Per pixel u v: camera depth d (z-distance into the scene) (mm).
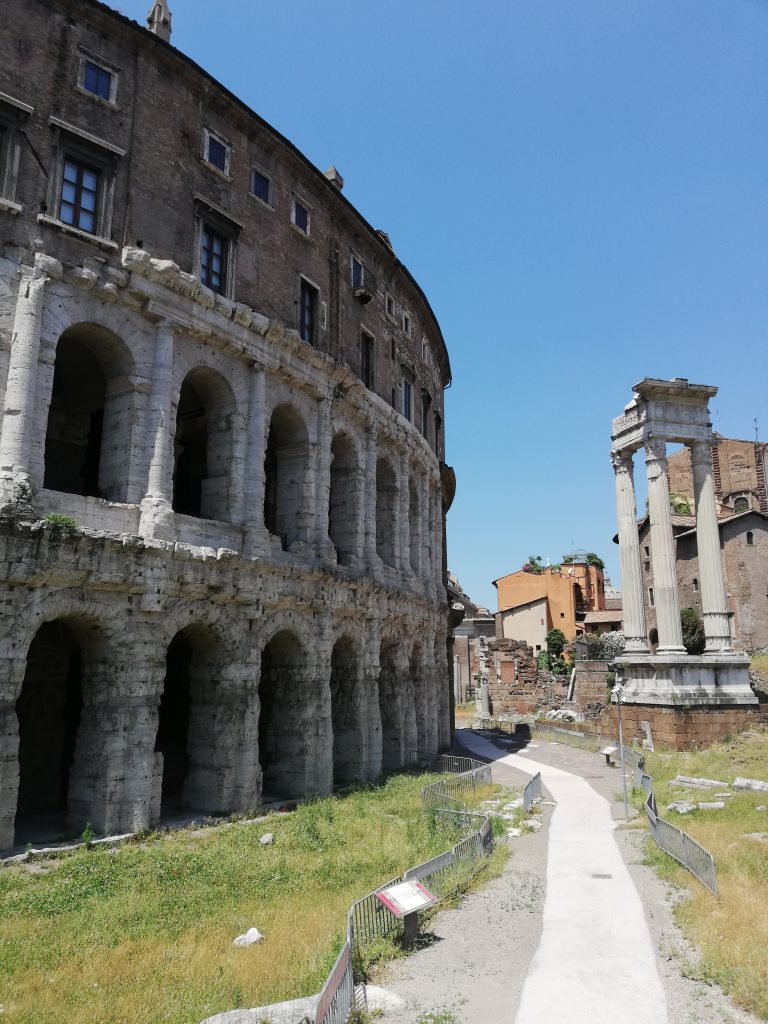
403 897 16125
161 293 30000
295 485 38219
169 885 19953
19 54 27359
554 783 40594
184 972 14219
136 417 29031
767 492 101875
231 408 33656
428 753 50594
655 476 55938
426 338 60094
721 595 54938
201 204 33125
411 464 53906
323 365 38594
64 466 35531
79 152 28672
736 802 31328
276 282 37469
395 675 46250
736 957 14805
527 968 14891
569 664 99312
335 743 39969
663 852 23797
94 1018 12305
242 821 28641
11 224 26297
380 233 54656
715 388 57312
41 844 24062
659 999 13453
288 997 13062
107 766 25547
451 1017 12711
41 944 15656
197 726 30875
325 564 36969
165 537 28203
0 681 23078
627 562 58469
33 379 25547
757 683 60719
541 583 126938
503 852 24359
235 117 35594
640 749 51094
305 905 18406
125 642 26578
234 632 31094
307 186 40938
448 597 60438
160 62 32062
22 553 23609
